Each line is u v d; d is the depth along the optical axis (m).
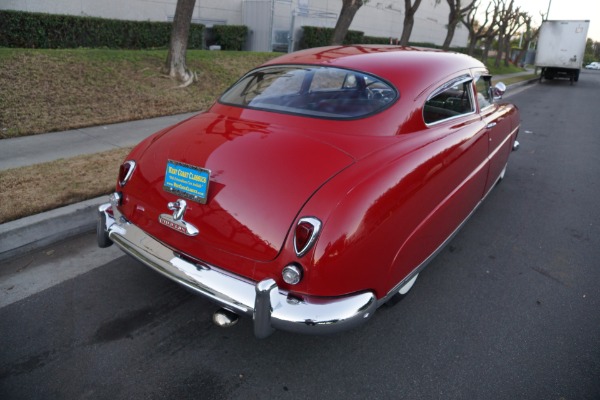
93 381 2.29
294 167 2.21
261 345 2.61
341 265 2.04
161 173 2.49
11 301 2.88
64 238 3.69
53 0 12.24
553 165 6.61
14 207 3.67
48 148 5.50
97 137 6.10
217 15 17.39
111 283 3.14
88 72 8.25
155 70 9.22
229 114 2.89
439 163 2.70
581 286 3.37
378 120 2.59
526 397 2.28
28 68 7.68
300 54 3.36
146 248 2.52
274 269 2.08
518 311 3.03
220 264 2.25
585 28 22.44
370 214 2.12
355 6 10.95
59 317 2.76
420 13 31.77
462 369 2.47
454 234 3.30
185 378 2.34
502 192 5.36
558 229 4.37
